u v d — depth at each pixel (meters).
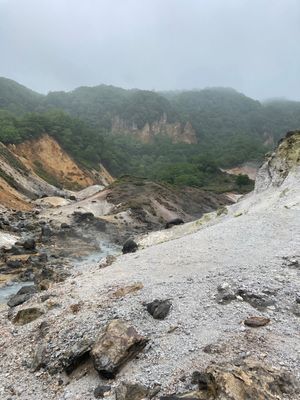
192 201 91.94
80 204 74.62
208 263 21.56
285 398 9.91
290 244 23.23
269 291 16.72
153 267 22.44
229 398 9.57
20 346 16.08
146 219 69.38
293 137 44.25
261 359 11.76
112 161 166.25
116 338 13.49
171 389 11.25
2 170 89.50
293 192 36.22
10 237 43.34
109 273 22.62
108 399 11.73
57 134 146.25
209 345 12.93
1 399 12.89
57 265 34.91
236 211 40.78
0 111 167.38
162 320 15.36
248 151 197.38
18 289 27.81
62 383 13.29
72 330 15.72
